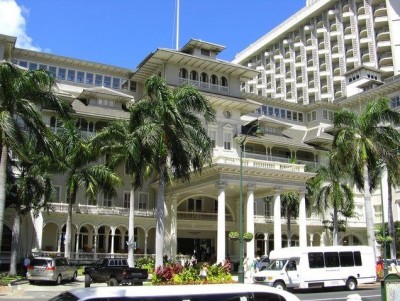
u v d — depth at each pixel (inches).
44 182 1429.6
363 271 1219.9
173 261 1705.2
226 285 384.5
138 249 1985.7
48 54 2095.2
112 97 2089.1
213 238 2222.0
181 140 1318.9
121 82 2268.7
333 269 1172.5
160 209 1320.1
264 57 5639.8
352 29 4579.2
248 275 1499.8
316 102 2711.6
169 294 347.6
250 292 375.9
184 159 1315.2
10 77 1058.1
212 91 2160.4
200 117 2048.5
